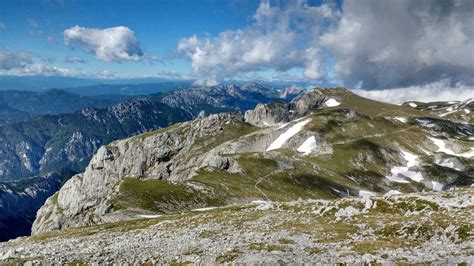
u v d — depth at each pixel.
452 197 54.34
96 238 62.84
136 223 80.62
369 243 39.12
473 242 36.78
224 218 63.97
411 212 50.91
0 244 80.38
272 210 66.88
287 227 50.94
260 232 49.50
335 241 41.81
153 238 54.91
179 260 39.25
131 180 146.75
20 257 48.03
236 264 35.22
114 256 43.38
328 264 33.09
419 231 41.97
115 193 136.75
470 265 29.33
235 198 149.25
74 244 57.59
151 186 142.25
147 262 39.84
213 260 37.75
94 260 41.94
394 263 31.25
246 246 42.06
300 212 61.72
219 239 47.72
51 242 65.12
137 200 130.12
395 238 41.59
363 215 53.25
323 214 58.06
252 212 67.19
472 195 54.03
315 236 44.66
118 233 66.19
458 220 42.72
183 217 76.12
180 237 52.78
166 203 132.38
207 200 141.12
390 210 54.47
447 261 30.44
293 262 34.25
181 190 142.75
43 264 41.81
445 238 39.66
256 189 174.88
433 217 45.47
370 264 31.92
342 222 51.06
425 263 30.72
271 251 38.91
